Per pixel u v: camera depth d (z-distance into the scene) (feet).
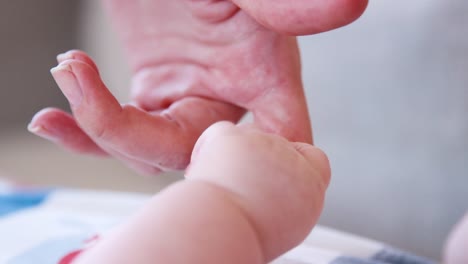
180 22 1.23
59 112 1.22
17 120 5.13
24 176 4.26
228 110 1.23
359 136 2.95
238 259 0.88
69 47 5.26
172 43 1.25
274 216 0.93
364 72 2.90
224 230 0.89
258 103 1.18
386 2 2.80
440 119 2.63
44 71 5.17
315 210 0.96
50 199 2.00
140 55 1.30
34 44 5.09
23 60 5.06
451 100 2.59
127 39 1.31
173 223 0.88
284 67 1.16
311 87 3.12
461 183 2.57
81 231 1.62
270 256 0.95
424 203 2.71
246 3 1.03
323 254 1.48
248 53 1.17
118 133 1.09
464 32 2.52
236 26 1.17
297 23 0.99
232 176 0.93
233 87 1.18
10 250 1.49
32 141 4.99
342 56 2.98
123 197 2.02
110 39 4.76
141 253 0.85
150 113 1.17
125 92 4.64
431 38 2.65
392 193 2.83
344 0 0.95
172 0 1.23
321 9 0.97
